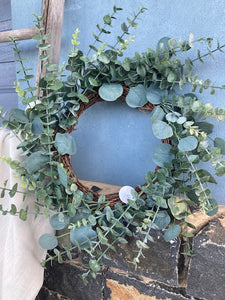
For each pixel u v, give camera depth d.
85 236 0.67
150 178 0.65
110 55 0.70
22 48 1.07
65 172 0.64
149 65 0.68
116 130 0.90
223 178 0.75
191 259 0.67
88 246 0.70
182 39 0.75
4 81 1.20
